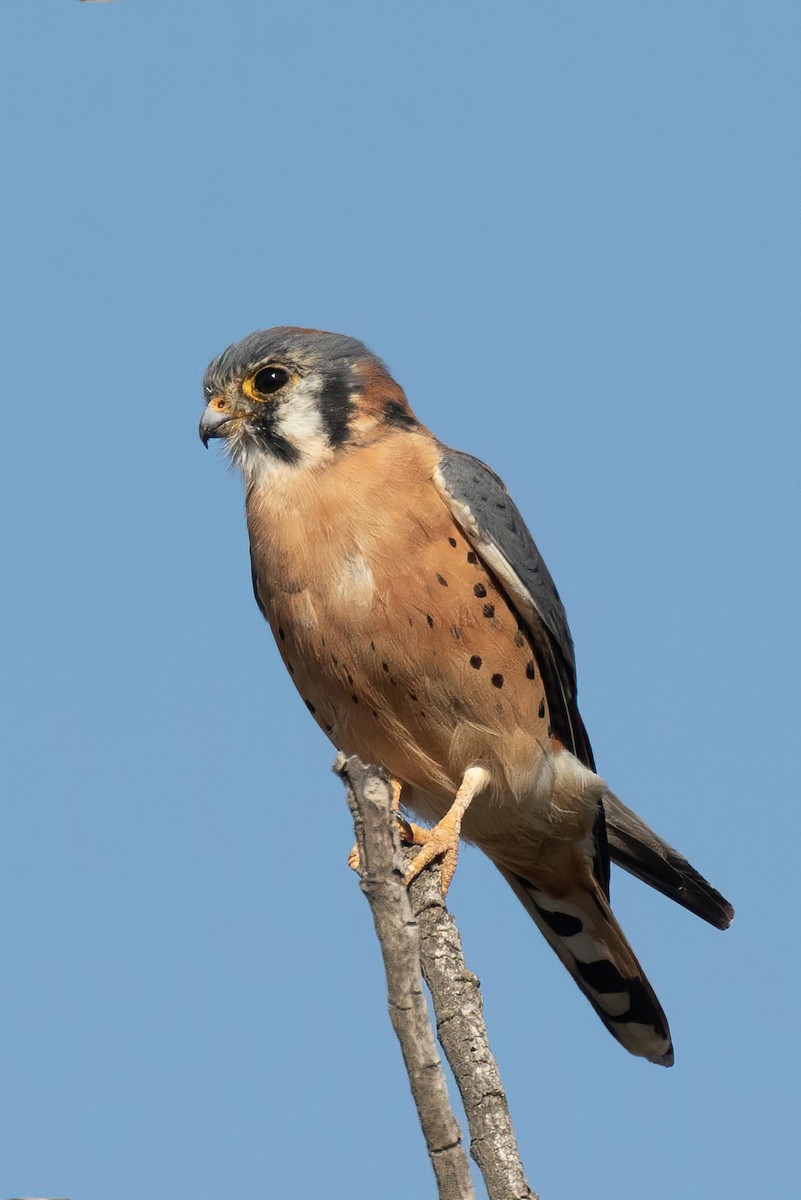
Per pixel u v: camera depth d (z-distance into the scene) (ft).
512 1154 23.61
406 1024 21.02
